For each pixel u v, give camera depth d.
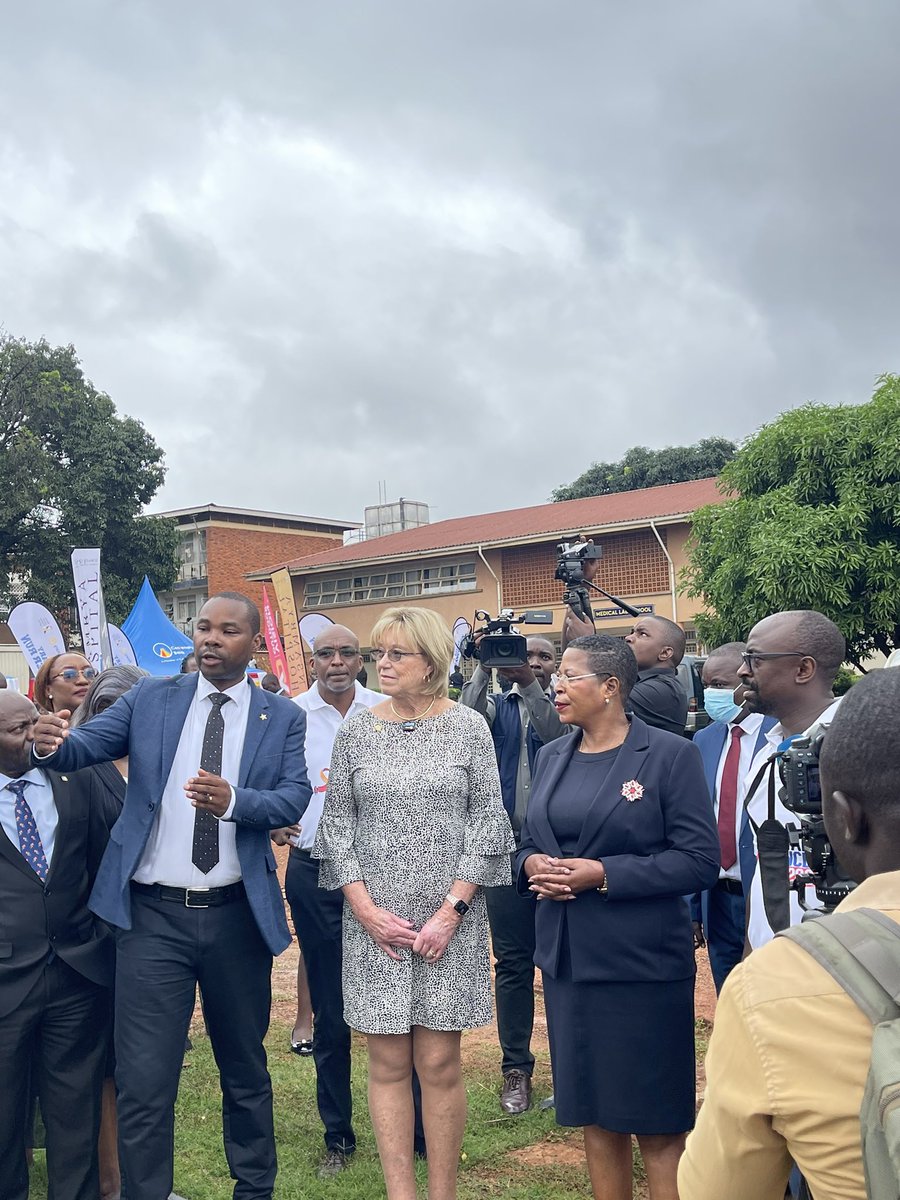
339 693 5.63
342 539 48.16
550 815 3.82
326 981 4.80
